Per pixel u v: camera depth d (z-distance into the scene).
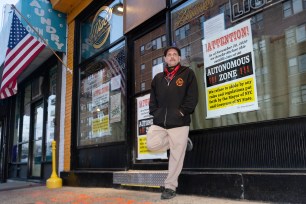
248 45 4.14
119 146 6.40
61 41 8.52
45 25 8.30
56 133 8.54
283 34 3.79
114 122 6.63
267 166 3.75
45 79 9.88
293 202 3.31
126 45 6.43
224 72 4.39
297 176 3.31
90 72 7.72
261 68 3.97
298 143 3.51
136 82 6.23
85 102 7.77
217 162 4.33
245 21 4.21
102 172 6.40
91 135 7.38
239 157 4.07
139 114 6.00
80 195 5.33
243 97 4.12
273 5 3.91
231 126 4.20
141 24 6.05
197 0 4.98
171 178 4.11
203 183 4.23
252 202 3.58
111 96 6.83
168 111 4.09
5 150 12.39
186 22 5.13
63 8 8.42
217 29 4.58
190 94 4.10
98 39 7.57
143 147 5.81
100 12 7.60
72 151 7.76
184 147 4.11
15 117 12.39
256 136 3.91
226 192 3.94
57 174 8.25
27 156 10.76
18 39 7.61
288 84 3.68
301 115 3.51
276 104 3.77
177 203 3.74
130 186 5.46
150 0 5.87
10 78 7.45
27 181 10.13
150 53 5.96
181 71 4.23
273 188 3.49
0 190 7.41
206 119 4.56
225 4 4.51
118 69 6.70
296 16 3.69
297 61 3.63
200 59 4.79
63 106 8.43
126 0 6.54
